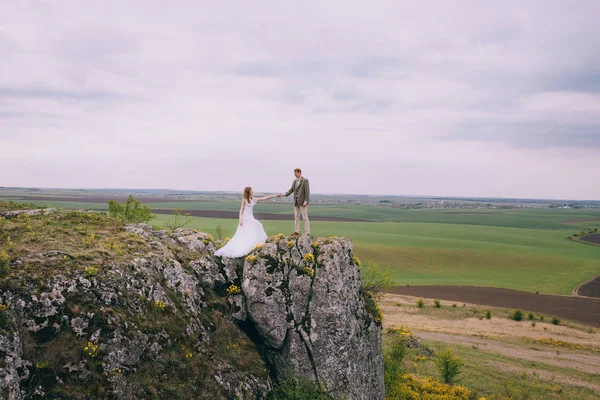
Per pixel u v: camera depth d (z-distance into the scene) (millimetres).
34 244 14133
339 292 17703
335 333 17172
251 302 17344
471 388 28688
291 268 17781
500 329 52500
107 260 14180
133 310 13234
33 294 11477
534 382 31391
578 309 65250
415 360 35094
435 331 49625
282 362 17125
